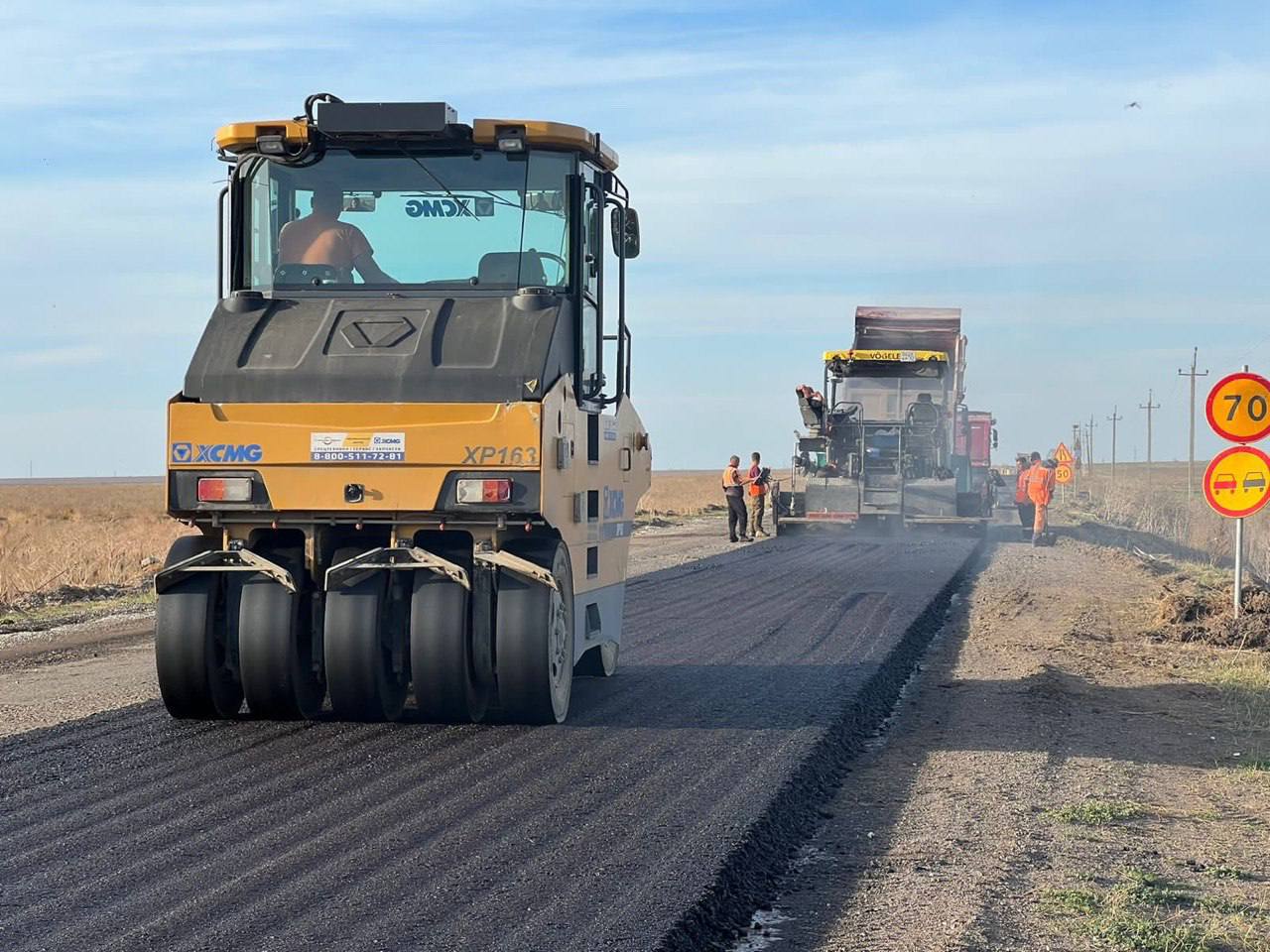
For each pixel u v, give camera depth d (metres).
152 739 9.77
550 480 9.86
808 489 37.44
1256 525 42.53
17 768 8.75
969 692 12.77
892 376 37.91
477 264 10.77
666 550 33.50
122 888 6.19
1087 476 117.56
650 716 10.74
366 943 5.47
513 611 10.01
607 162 11.37
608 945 5.47
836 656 14.27
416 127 10.55
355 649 9.95
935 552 31.38
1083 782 9.13
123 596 23.72
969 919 6.12
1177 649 15.97
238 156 10.92
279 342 10.19
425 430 9.75
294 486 9.87
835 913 6.36
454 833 7.16
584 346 11.02
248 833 7.14
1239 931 6.10
